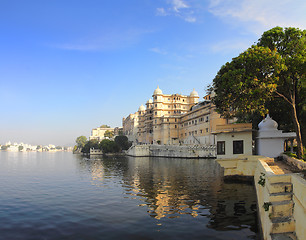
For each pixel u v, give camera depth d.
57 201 19.38
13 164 68.75
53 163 72.62
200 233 12.02
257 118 33.19
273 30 23.69
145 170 43.34
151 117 131.25
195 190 22.55
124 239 11.42
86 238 11.63
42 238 11.73
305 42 21.95
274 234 8.73
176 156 86.69
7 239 11.66
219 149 27.78
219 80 24.75
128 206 17.31
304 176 12.05
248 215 14.80
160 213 15.41
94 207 17.27
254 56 21.05
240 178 26.25
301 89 25.59
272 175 10.40
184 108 125.38
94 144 172.88
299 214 8.17
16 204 18.52
